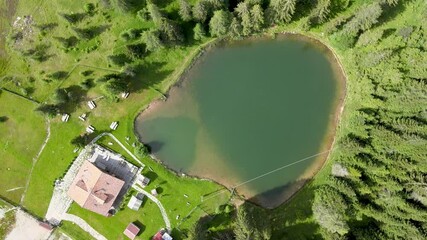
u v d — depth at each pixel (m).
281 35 74.50
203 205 74.12
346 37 69.88
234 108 75.56
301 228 72.94
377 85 69.38
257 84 75.38
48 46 75.81
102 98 74.94
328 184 70.62
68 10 75.19
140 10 73.44
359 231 68.94
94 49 74.88
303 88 74.88
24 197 76.44
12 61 76.31
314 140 74.19
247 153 74.94
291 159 74.38
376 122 67.75
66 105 75.44
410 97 65.19
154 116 75.44
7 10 76.44
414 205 64.62
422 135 63.09
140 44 74.06
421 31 70.06
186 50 74.69
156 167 74.69
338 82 73.75
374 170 66.38
